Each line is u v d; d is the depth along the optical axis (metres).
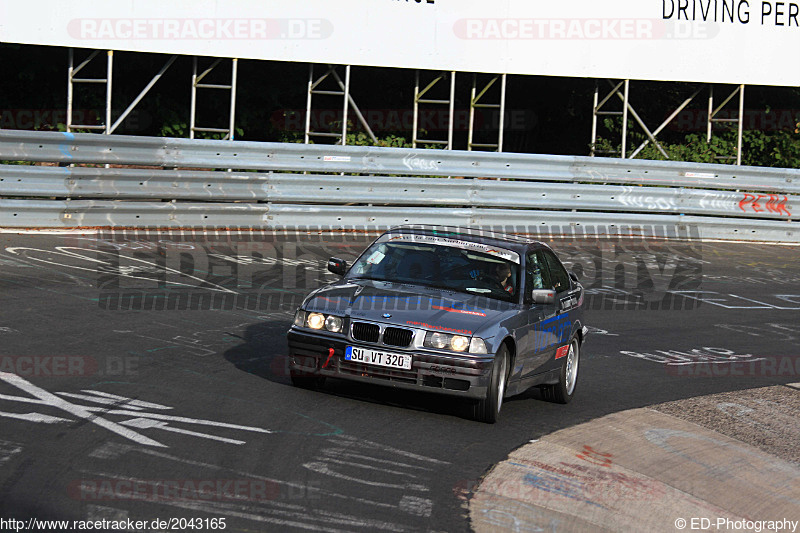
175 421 11.80
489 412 13.30
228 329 17.62
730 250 34.34
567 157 33.62
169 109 36.19
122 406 12.20
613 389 16.69
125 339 15.98
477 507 10.16
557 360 15.26
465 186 32.12
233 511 9.15
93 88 34.62
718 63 35.91
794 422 15.70
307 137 33.34
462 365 12.90
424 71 39.12
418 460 11.45
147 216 27.20
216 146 28.47
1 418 11.16
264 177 28.95
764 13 36.25
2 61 33.34
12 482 9.27
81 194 26.06
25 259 21.83
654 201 34.81
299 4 29.84
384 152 31.05
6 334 15.39
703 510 11.30
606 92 41.56
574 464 12.19
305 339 13.49
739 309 25.11
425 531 9.27
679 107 38.97
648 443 13.66
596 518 10.41
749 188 35.97
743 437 14.55
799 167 41.34
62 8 26.84
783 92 42.62
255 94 37.44
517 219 32.88
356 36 30.64
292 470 10.52
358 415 13.03
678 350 20.17
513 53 33.00
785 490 12.51
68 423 11.27
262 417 12.39
